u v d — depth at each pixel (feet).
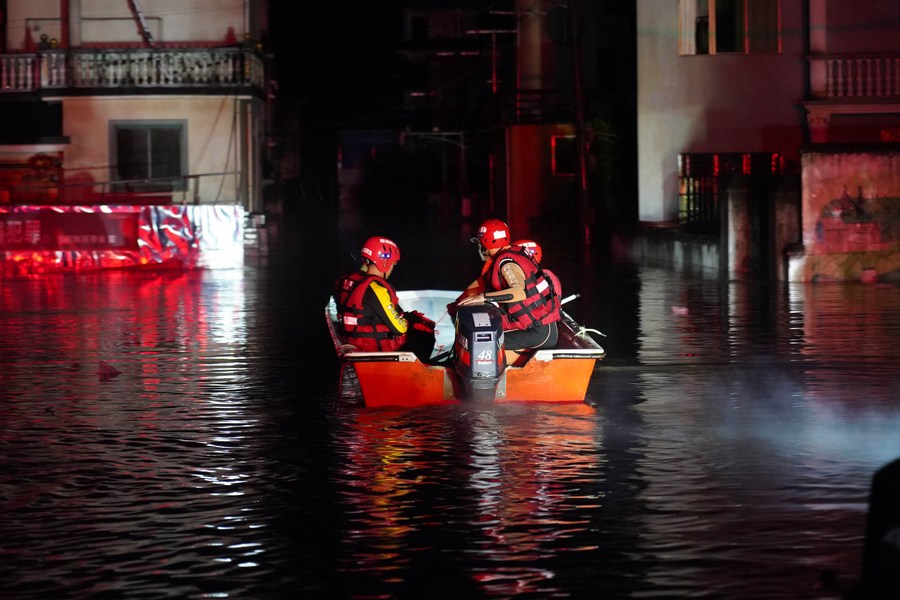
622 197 171.53
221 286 94.27
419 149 312.09
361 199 339.57
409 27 294.87
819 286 88.43
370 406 42.04
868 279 91.76
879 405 42.86
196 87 149.48
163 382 48.93
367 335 43.34
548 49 203.00
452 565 25.29
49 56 149.18
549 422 39.65
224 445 36.91
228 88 149.69
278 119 286.87
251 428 39.34
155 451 36.27
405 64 329.31
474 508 29.50
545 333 43.88
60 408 43.29
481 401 41.32
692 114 126.21
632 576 24.52
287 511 29.48
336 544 26.78
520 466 33.68
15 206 111.75
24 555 26.21
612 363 52.95
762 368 51.21
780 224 93.40
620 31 203.41
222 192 151.74
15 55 152.35
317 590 23.90
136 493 31.30
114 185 151.12
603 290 87.40
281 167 241.76
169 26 153.99
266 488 31.65
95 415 41.96
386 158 333.01
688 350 56.65
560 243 148.25
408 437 37.47
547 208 195.52
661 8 125.70
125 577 24.76
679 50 126.00
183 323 69.56
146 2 153.48
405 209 315.37
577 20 148.36
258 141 163.43
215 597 23.59
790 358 53.88
